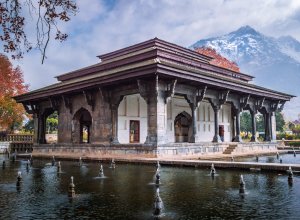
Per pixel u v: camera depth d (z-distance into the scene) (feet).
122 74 67.62
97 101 80.79
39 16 20.47
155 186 34.94
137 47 90.48
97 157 69.72
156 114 66.69
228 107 110.32
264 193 30.25
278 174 42.27
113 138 76.07
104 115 78.54
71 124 88.38
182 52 91.15
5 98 133.39
